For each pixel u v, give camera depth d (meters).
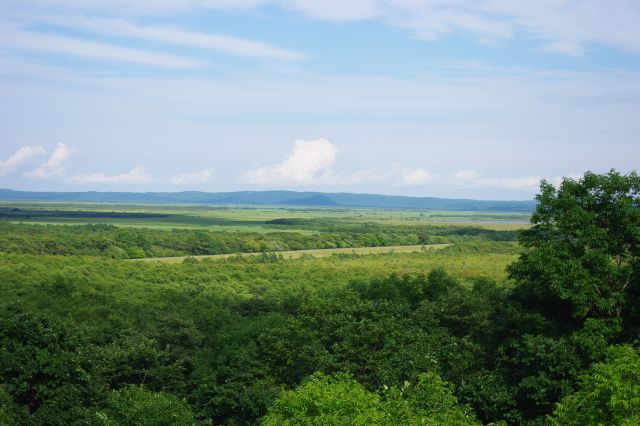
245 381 53.97
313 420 29.70
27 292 93.75
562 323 43.31
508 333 45.84
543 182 44.41
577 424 26.95
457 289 59.91
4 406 37.38
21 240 157.00
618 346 33.41
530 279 42.22
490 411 38.47
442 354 44.62
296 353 54.12
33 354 42.75
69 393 42.12
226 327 71.31
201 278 127.50
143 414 43.81
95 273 118.88
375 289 68.69
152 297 100.69
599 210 42.25
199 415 52.78
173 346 66.50
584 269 39.16
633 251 41.53
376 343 49.38
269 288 121.00
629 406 25.28
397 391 30.52
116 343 64.31
